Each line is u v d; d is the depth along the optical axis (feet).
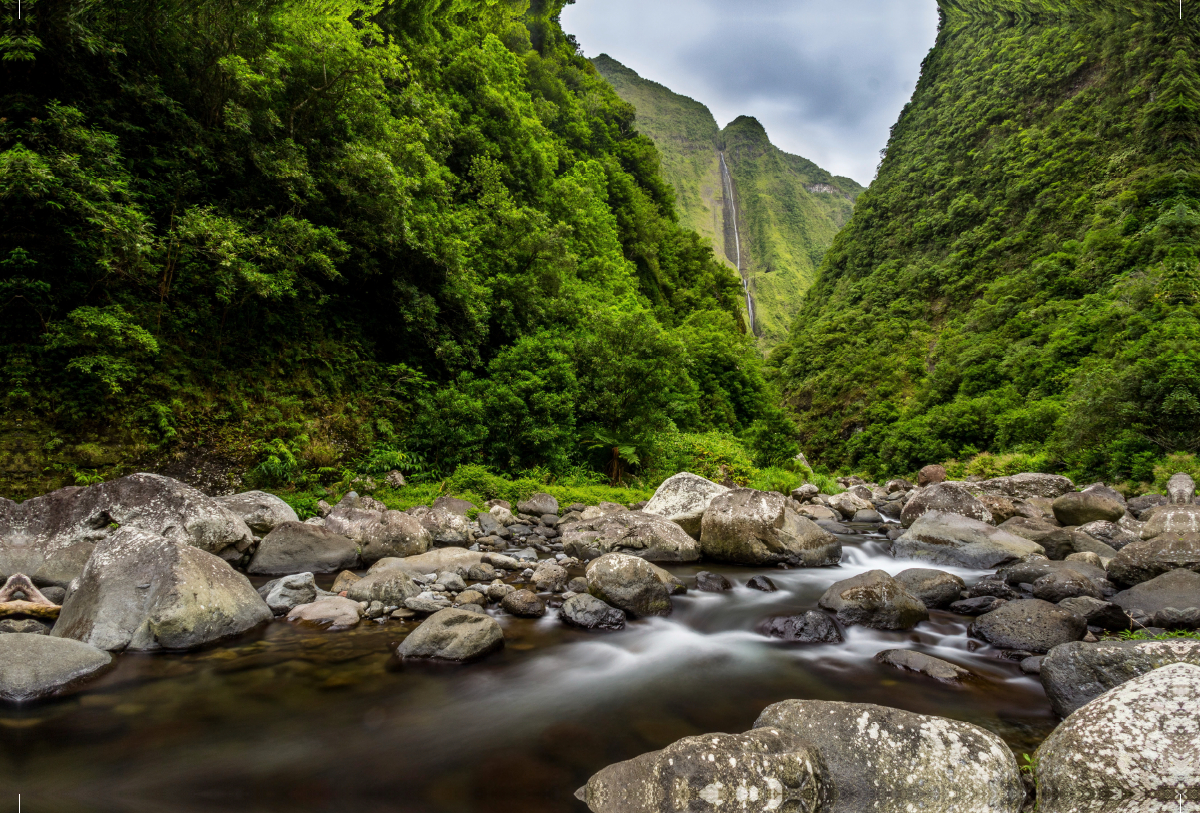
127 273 26.40
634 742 10.70
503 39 111.04
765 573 24.34
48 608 15.25
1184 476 42.86
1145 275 154.81
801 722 9.55
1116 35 283.59
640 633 16.69
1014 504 39.73
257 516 23.47
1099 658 11.35
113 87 28.99
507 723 11.33
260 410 31.42
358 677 12.92
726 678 13.84
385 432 35.88
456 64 68.74
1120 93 262.26
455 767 9.73
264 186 33.86
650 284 117.50
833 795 8.49
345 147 35.47
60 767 9.22
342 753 10.03
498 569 22.02
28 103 24.66
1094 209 226.58
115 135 25.72
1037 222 253.24
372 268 38.19
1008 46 368.68
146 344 25.25
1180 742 7.64
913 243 331.57
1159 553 19.76
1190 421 77.71
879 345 261.65
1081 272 197.36
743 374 85.81
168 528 18.93
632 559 18.63
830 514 42.63
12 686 10.90
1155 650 11.09
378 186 36.52
